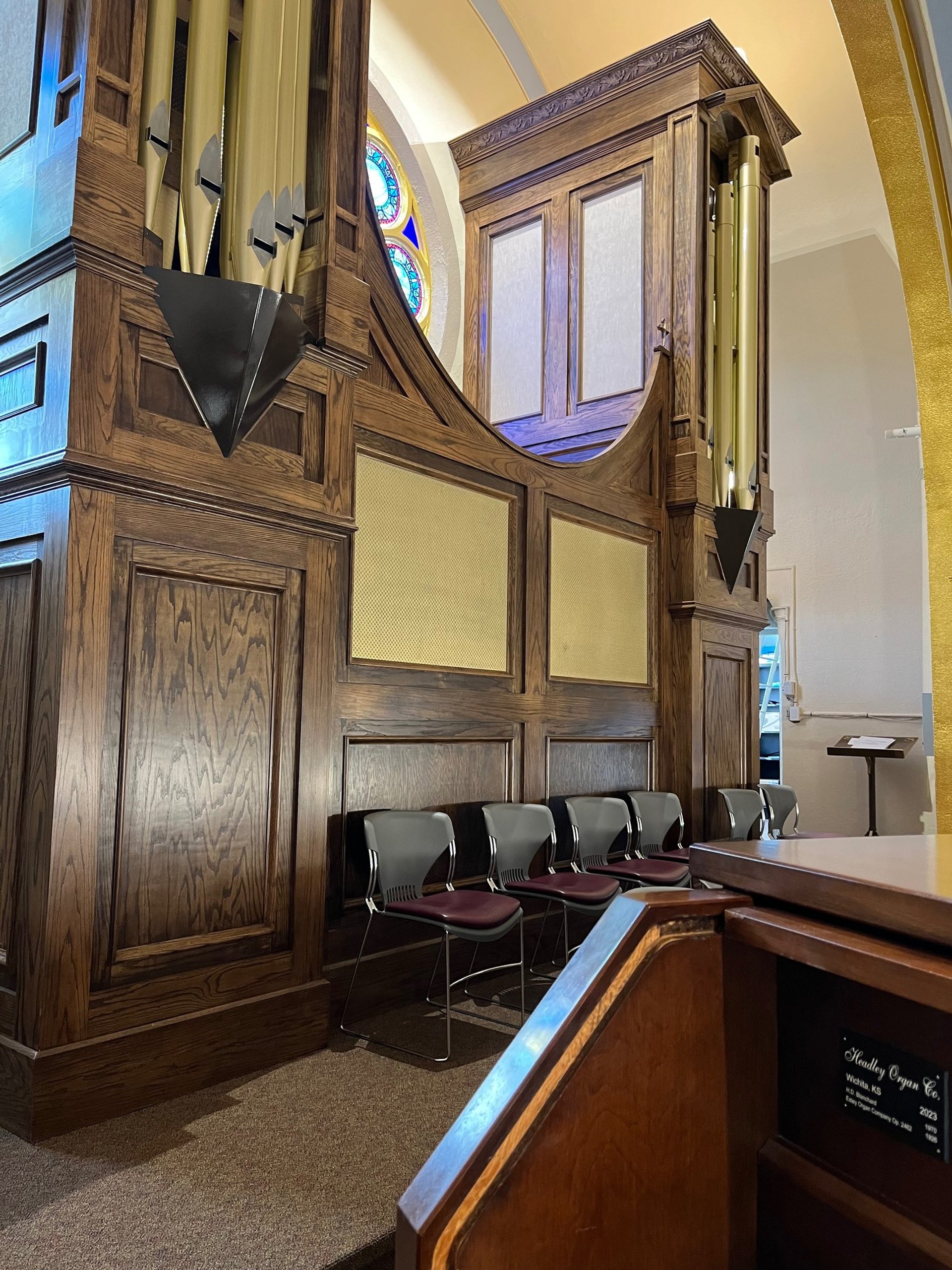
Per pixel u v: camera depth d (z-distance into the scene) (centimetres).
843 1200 92
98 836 261
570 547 493
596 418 595
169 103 288
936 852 104
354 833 367
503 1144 82
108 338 269
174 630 286
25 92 292
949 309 264
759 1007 101
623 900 99
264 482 311
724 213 598
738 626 604
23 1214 207
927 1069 86
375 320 384
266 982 304
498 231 658
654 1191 92
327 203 334
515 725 448
